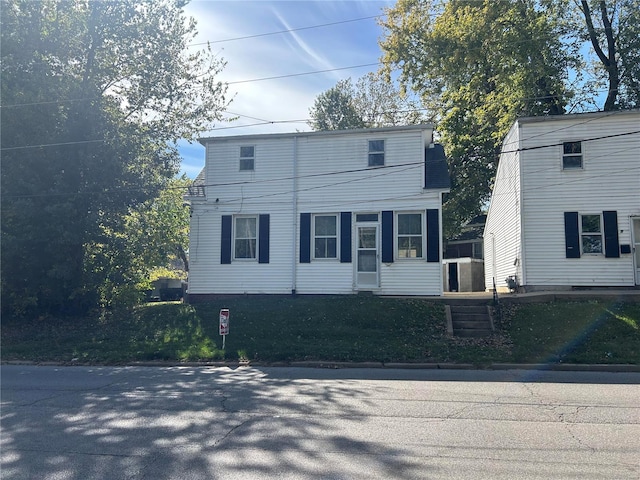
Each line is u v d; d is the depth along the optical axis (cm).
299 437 630
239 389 943
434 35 2658
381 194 1909
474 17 2502
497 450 579
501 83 2542
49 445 609
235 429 667
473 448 586
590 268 1834
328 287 1922
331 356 1260
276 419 716
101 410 783
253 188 2012
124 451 583
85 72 1883
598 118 1867
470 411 759
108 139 1830
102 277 1888
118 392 929
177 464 539
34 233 1720
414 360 1223
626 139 1844
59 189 1745
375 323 1533
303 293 1936
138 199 1906
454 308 1576
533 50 2386
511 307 1584
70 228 1734
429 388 941
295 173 1984
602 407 782
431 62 2795
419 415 736
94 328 1722
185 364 1277
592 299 1606
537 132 1914
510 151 1967
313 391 916
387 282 1872
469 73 2758
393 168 1906
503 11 2456
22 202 1706
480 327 1463
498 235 2364
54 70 1839
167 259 3161
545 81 2514
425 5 2861
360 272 1906
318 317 1599
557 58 2562
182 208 3039
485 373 1112
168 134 2033
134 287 2005
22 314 1847
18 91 1719
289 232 1972
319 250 1950
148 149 2005
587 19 2533
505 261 2205
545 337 1343
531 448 585
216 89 2045
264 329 1530
